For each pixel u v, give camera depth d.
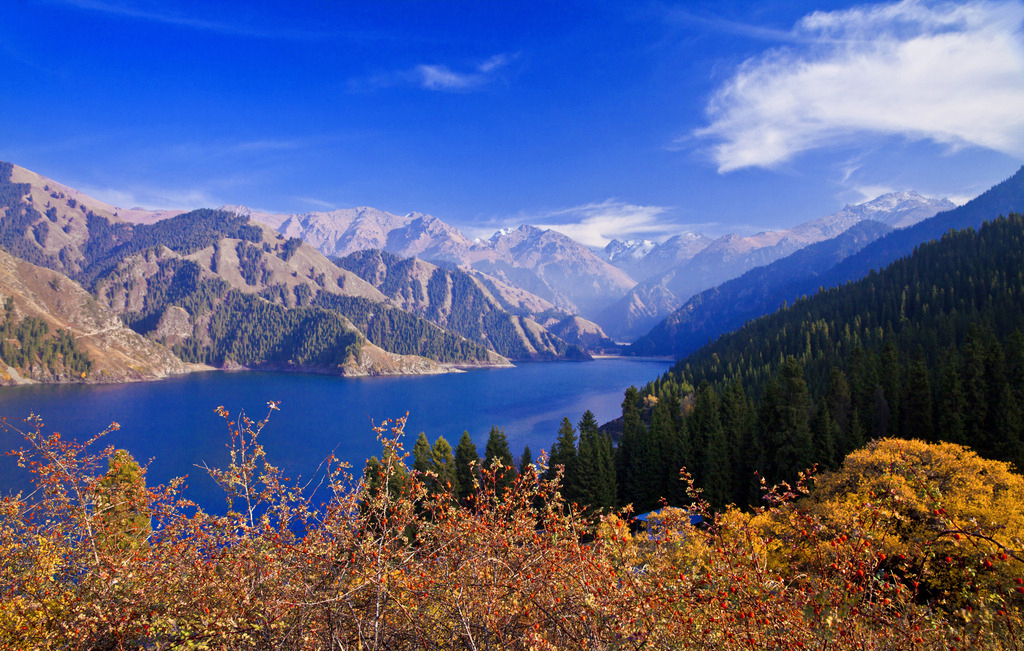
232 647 6.27
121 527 7.54
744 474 50.97
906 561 7.33
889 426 52.75
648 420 91.94
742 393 62.62
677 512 8.25
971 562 7.08
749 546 7.25
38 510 7.65
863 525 7.66
